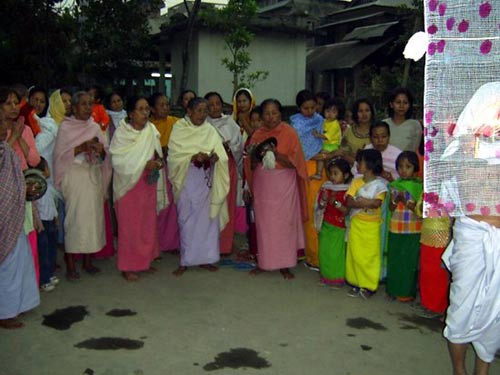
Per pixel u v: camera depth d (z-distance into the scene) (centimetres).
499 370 341
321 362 346
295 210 508
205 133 516
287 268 518
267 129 507
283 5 2284
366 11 1966
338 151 533
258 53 1591
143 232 504
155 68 2025
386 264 475
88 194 491
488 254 268
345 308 441
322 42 2189
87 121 496
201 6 1703
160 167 498
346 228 478
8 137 400
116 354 354
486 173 268
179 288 486
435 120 266
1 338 376
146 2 1345
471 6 255
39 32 1181
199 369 334
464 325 279
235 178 575
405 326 407
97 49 1352
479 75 260
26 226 397
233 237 627
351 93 1745
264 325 404
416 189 434
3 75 1224
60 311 427
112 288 484
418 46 258
